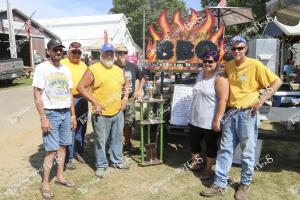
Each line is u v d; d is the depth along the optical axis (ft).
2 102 37.29
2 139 21.99
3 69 51.03
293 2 15.21
